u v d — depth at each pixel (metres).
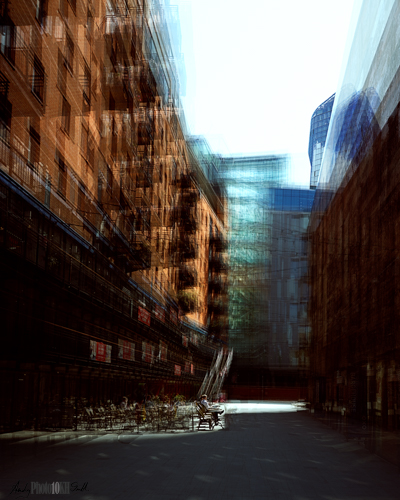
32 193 20.64
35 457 16.45
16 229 18.47
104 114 30.27
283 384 86.62
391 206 21.91
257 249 93.12
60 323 23.03
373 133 25.98
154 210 39.97
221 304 76.69
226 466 15.13
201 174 71.75
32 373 21.02
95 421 25.98
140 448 19.30
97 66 28.73
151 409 30.47
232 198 96.88
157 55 40.78
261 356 87.38
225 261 81.44
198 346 64.50
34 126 21.41
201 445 20.64
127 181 34.72
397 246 20.80
